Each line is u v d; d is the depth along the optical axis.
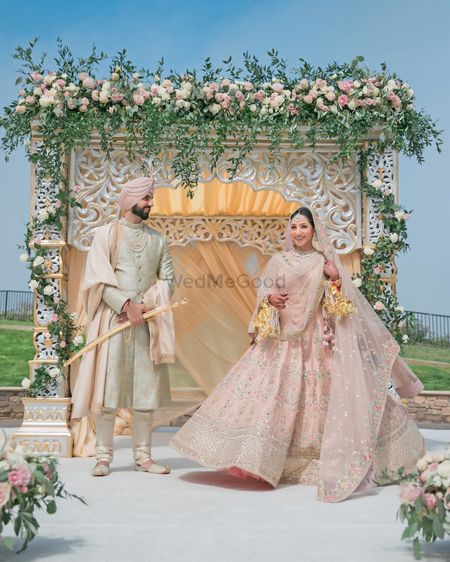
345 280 4.86
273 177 6.63
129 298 5.07
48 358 6.29
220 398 4.79
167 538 2.99
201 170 6.48
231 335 7.82
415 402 12.71
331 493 4.09
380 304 6.36
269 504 3.90
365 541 2.97
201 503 3.88
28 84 6.34
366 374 4.72
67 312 6.47
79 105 6.24
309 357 4.84
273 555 2.72
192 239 7.60
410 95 6.43
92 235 6.53
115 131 6.26
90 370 5.04
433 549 2.85
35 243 6.30
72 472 5.08
